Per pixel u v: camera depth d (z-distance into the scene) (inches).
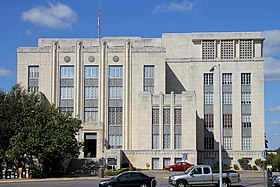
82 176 2514.8
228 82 3442.4
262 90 3412.9
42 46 3538.4
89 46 3508.9
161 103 3198.8
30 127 2381.9
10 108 2504.9
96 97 3383.4
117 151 3031.5
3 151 2495.1
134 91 3366.1
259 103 3410.4
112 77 3395.7
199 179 1702.8
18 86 2763.3
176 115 3196.4
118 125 3353.8
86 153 3248.0
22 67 3390.7
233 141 3400.6
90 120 3316.9
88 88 3395.7
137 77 3376.0
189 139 3159.5
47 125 2399.1
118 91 3383.4
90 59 3398.1
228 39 3531.0
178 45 3612.2
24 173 2454.5
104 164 2741.1
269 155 3457.2
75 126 2517.2
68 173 2775.6
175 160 3120.1
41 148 2361.0
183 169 2842.0
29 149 2337.6
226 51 3535.9
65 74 3395.7
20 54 3400.6
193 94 3186.5
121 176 1681.8
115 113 3366.1
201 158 3378.4
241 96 3427.7
